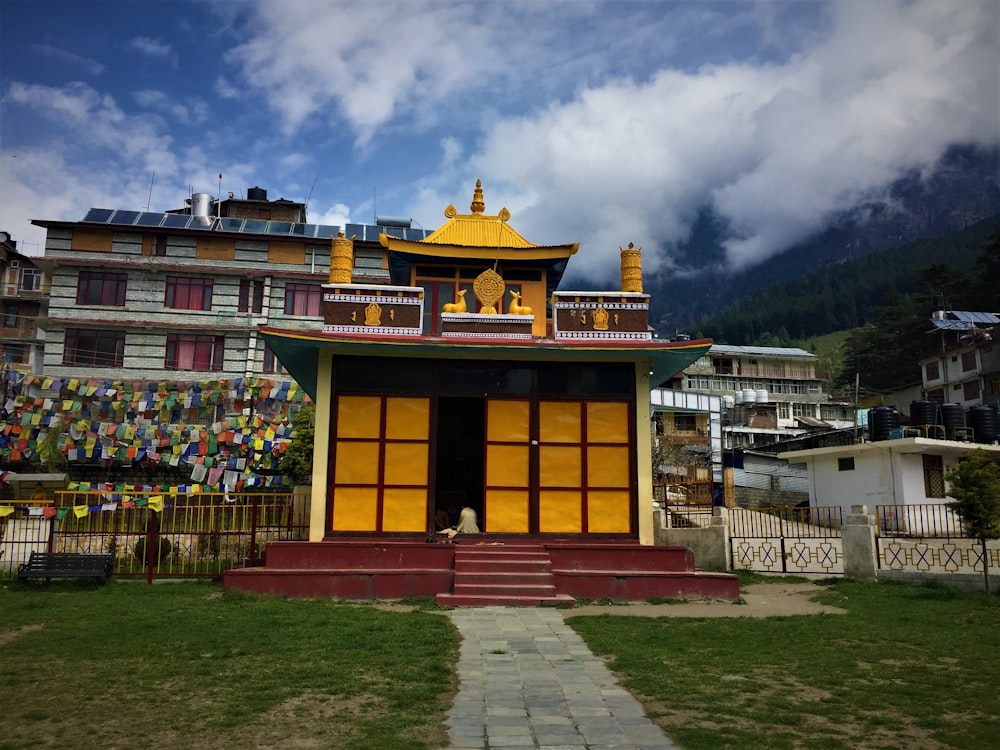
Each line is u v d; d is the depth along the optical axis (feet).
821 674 32.09
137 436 100.89
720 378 253.03
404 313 57.06
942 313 185.78
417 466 56.18
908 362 237.25
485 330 57.77
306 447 100.48
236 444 104.27
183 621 41.24
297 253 139.33
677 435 162.09
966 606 48.11
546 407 57.77
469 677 31.40
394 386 57.16
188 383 111.75
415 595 50.49
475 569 51.11
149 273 135.03
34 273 184.55
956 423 104.37
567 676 31.63
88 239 135.33
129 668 32.37
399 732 24.94
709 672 32.40
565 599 48.60
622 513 56.54
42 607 45.29
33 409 99.09
